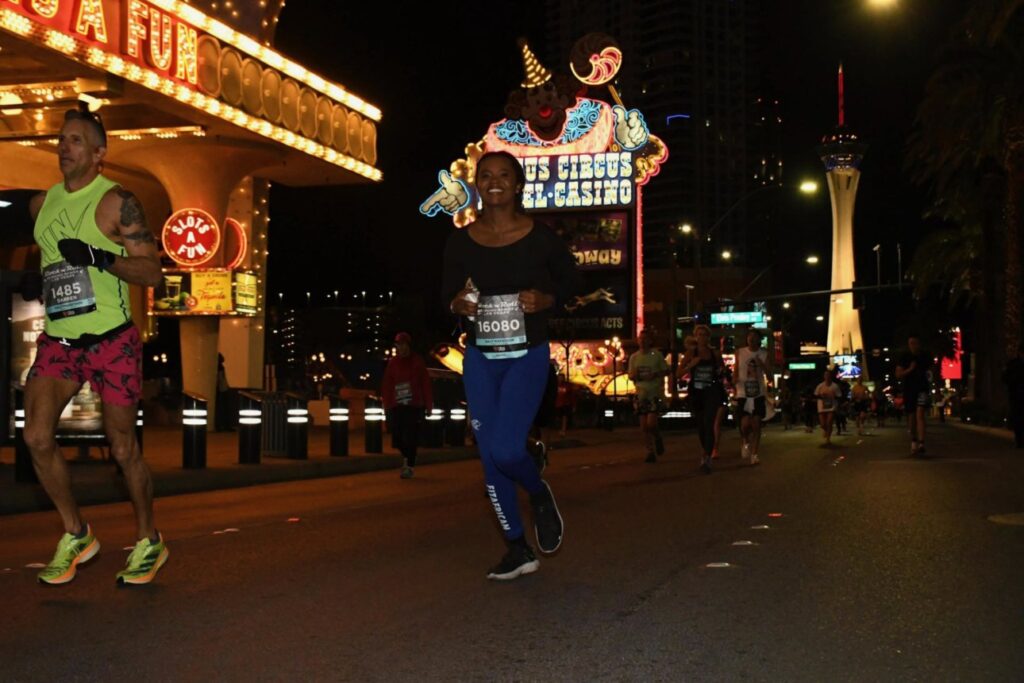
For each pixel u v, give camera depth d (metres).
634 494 11.52
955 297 48.03
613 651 4.75
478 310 6.04
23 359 13.52
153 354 52.22
